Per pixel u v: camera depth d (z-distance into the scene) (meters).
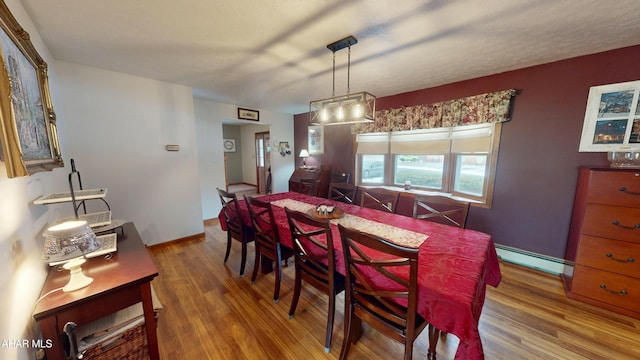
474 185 2.99
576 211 2.18
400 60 2.22
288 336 1.63
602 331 1.64
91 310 1.04
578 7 1.39
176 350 1.51
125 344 1.17
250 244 3.21
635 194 1.70
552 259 2.42
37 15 1.47
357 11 1.45
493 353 1.47
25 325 0.96
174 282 2.28
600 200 1.83
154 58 2.20
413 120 3.36
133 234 1.73
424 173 3.56
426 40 1.83
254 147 7.34
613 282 1.82
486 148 2.77
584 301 1.94
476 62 2.27
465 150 3.00
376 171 4.14
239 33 1.72
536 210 2.48
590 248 1.90
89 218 1.68
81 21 1.55
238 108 4.63
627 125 1.97
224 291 2.14
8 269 0.88
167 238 3.19
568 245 2.31
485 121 2.67
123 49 2.00
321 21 1.56
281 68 2.46
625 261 1.76
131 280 1.13
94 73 2.48
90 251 1.06
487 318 1.78
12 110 0.88
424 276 1.12
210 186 4.36
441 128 3.27
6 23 0.99
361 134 4.19
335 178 4.44
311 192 3.38
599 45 1.91
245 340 1.59
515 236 2.63
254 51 2.03
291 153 5.77
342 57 2.15
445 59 2.20
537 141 2.41
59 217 1.79
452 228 1.80
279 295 2.07
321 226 1.37
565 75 2.21
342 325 1.73
